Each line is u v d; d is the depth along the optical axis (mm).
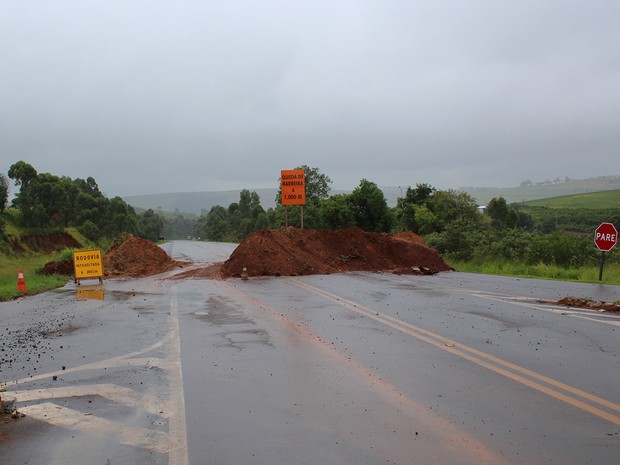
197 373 7055
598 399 5824
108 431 5090
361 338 9047
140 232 103062
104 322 11125
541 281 18375
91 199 88562
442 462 4297
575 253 24312
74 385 6617
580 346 8352
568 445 4613
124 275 22891
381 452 4500
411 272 21703
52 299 15258
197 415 5473
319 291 15742
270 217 79750
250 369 7195
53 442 4836
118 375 7027
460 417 5309
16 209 78188
